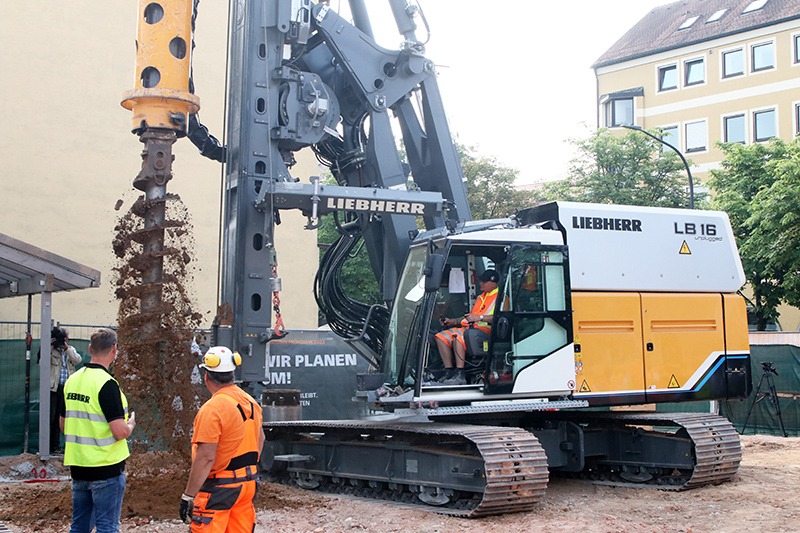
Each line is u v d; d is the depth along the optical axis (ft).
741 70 142.10
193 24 30.86
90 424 19.89
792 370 59.67
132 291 28.66
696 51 147.23
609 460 37.27
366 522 27.96
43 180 65.51
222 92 74.38
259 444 18.93
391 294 35.42
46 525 26.48
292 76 33.32
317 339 51.16
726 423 35.88
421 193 33.88
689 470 34.71
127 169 69.15
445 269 32.73
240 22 33.68
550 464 34.99
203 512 17.40
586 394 33.50
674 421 34.94
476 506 29.12
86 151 67.46
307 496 32.94
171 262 28.78
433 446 31.04
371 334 36.24
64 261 38.55
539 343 32.19
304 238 78.89
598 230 34.91
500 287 31.68
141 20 28.81
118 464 20.02
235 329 32.14
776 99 137.80
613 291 34.91
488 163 115.85
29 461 39.40
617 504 31.63
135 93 28.30
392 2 36.22
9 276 40.14
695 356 36.27
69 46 67.21
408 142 37.27
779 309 125.18
